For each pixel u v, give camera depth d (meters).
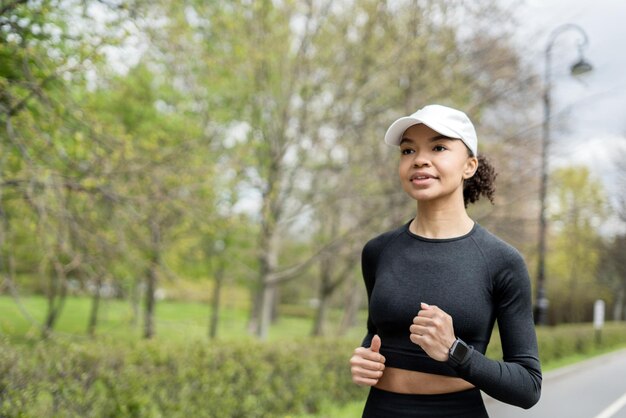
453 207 1.84
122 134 7.63
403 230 1.92
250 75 11.48
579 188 27.92
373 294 1.87
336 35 11.50
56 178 6.70
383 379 1.82
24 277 12.64
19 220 7.85
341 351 8.62
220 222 9.79
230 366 6.59
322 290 20.23
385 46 10.96
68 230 7.18
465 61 10.79
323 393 7.94
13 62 6.39
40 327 6.03
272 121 12.31
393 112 11.52
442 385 1.74
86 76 6.80
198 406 6.05
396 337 1.80
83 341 6.12
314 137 11.47
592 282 40.16
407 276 1.80
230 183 11.12
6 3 5.83
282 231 13.50
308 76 11.75
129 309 8.09
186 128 11.26
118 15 6.52
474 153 1.86
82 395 4.92
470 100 10.97
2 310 11.14
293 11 11.48
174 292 12.07
